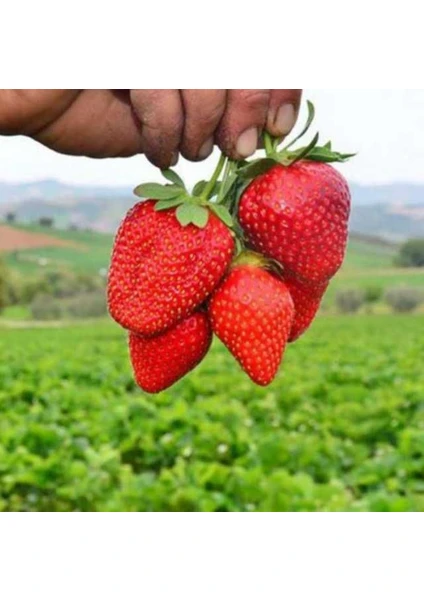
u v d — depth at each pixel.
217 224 0.40
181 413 2.12
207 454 1.91
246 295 0.40
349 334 5.64
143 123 0.42
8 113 0.46
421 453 1.79
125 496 1.47
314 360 3.71
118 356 4.12
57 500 1.60
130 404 2.22
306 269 0.41
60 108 0.47
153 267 0.40
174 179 0.41
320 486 1.46
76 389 2.74
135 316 0.40
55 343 5.17
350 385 2.91
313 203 0.40
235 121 0.41
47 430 1.93
